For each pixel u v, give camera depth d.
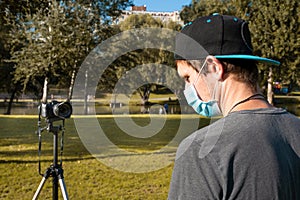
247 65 0.98
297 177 0.90
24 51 22.61
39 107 3.72
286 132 0.94
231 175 0.84
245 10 16.31
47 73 22.36
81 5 19.78
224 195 0.84
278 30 15.22
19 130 11.61
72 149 7.73
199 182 0.85
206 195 0.84
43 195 5.03
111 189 5.30
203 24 1.01
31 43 22.12
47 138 9.70
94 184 5.49
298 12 14.94
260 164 0.85
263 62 1.03
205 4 19.28
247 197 0.83
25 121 15.08
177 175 0.89
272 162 0.85
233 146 0.86
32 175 5.80
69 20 19.94
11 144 8.66
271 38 15.49
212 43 0.98
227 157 0.85
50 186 5.33
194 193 0.85
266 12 15.48
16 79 24.77
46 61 20.92
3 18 6.84
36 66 21.77
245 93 0.97
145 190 5.29
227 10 18.03
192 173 0.87
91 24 19.78
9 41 23.50
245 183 0.84
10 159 6.79
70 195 5.07
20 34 22.22
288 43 15.07
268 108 0.96
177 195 0.88
